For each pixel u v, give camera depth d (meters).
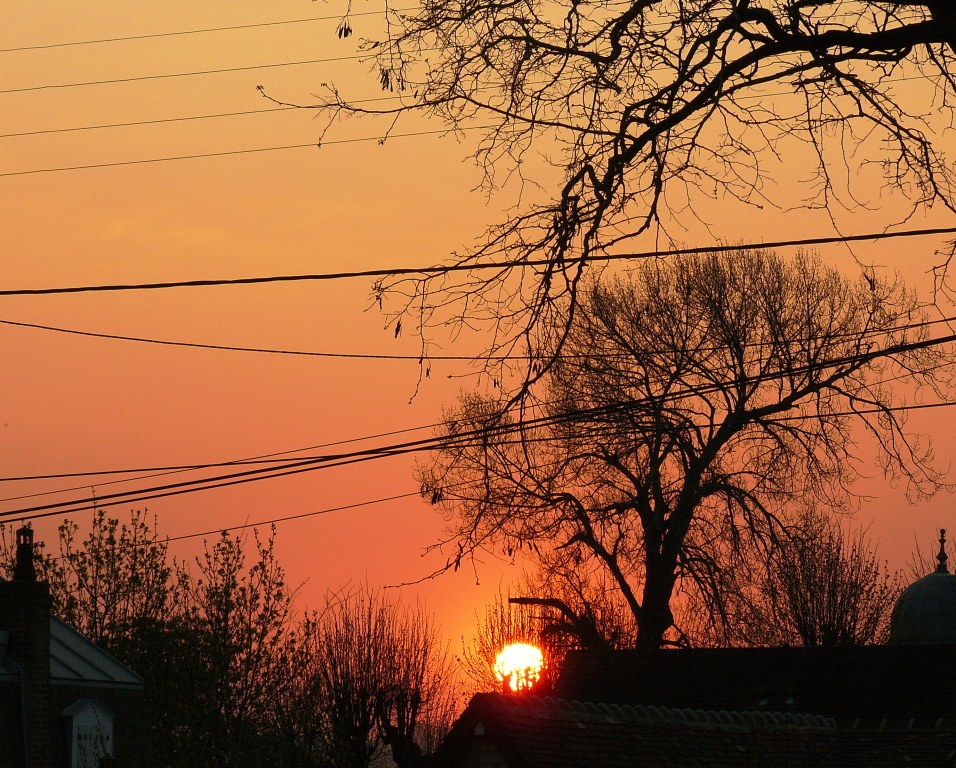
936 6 29.30
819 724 48.56
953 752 46.25
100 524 86.38
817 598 91.81
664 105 30.42
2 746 56.12
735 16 29.59
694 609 94.69
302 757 77.44
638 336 86.69
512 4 30.39
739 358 87.38
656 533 92.69
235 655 78.06
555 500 78.25
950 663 62.53
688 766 39.09
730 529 92.44
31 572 60.16
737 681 67.62
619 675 71.81
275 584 79.75
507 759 34.94
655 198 29.92
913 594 95.50
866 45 30.14
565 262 30.00
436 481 66.69
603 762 36.66
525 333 30.17
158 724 76.94
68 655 65.81
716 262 88.81
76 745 61.75
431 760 36.78
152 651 78.75
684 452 89.88
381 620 86.69
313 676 79.06
